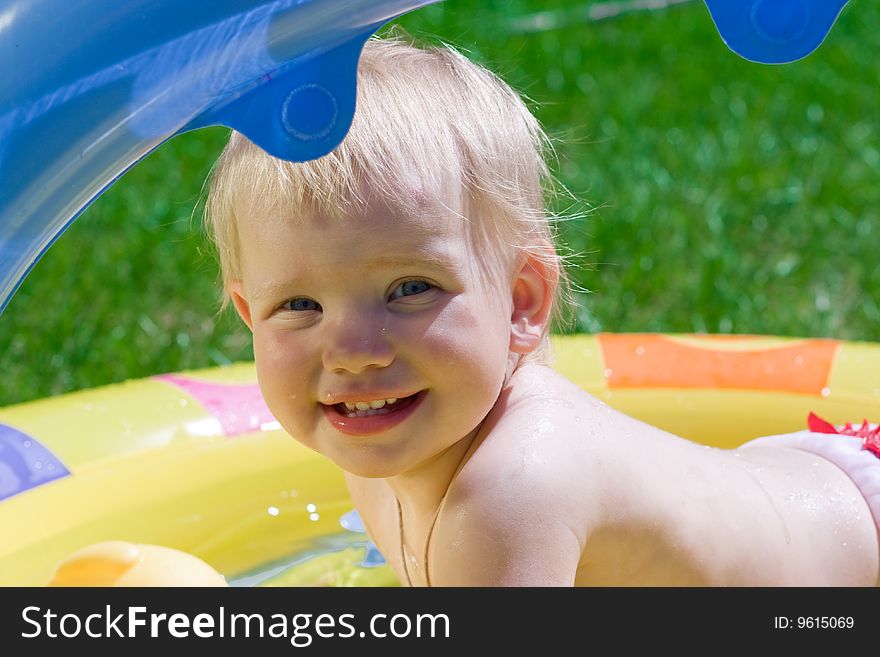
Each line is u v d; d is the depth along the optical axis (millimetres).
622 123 4930
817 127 4863
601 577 1623
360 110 1546
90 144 1360
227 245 1684
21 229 1398
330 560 2203
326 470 2447
